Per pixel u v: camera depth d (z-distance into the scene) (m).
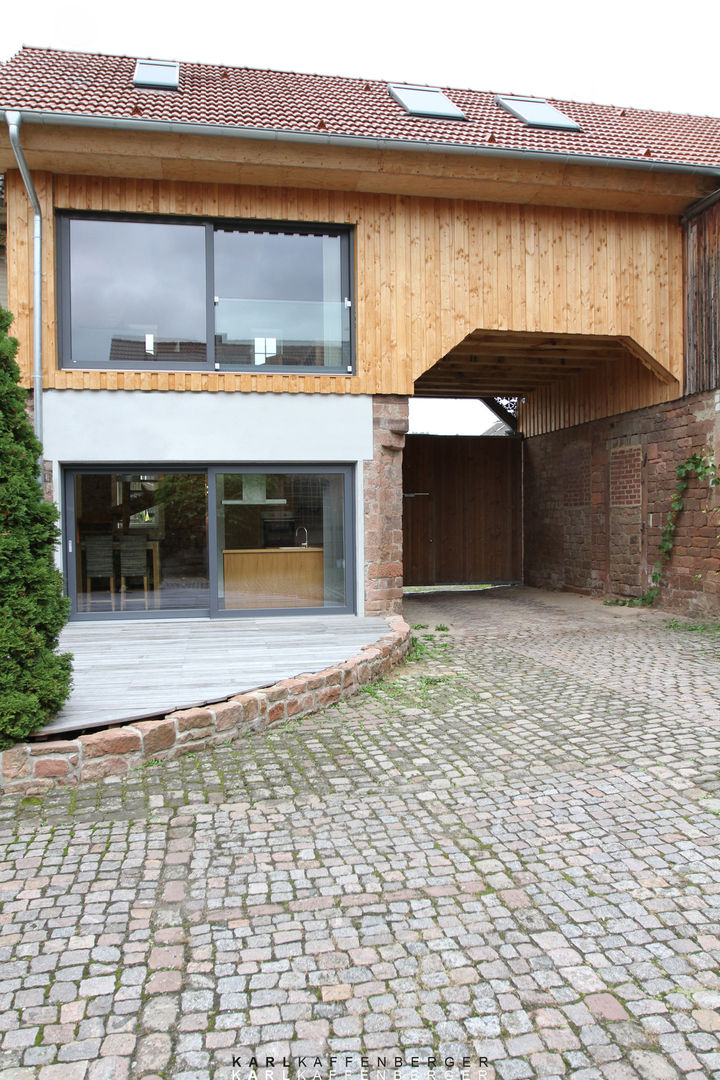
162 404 8.43
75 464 8.47
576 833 3.57
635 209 9.41
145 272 8.51
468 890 3.07
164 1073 2.11
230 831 3.62
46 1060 2.16
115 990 2.46
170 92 8.78
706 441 9.54
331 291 8.95
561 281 9.29
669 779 4.20
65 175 8.14
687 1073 2.09
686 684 6.35
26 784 4.10
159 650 6.90
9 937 2.75
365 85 10.78
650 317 9.64
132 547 8.71
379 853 3.39
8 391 4.22
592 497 12.50
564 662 7.41
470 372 12.88
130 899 3.01
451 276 8.98
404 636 7.52
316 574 9.12
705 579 9.70
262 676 5.77
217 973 2.54
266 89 9.72
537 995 2.42
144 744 4.45
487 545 15.21
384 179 8.41
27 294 8.05
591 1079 2.08
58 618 4.47
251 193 8.52
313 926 2.82
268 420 8.69
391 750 4.77
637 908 2.92
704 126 10.98
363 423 8.91
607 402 11.88
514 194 8.85
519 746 4.83
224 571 8.89
